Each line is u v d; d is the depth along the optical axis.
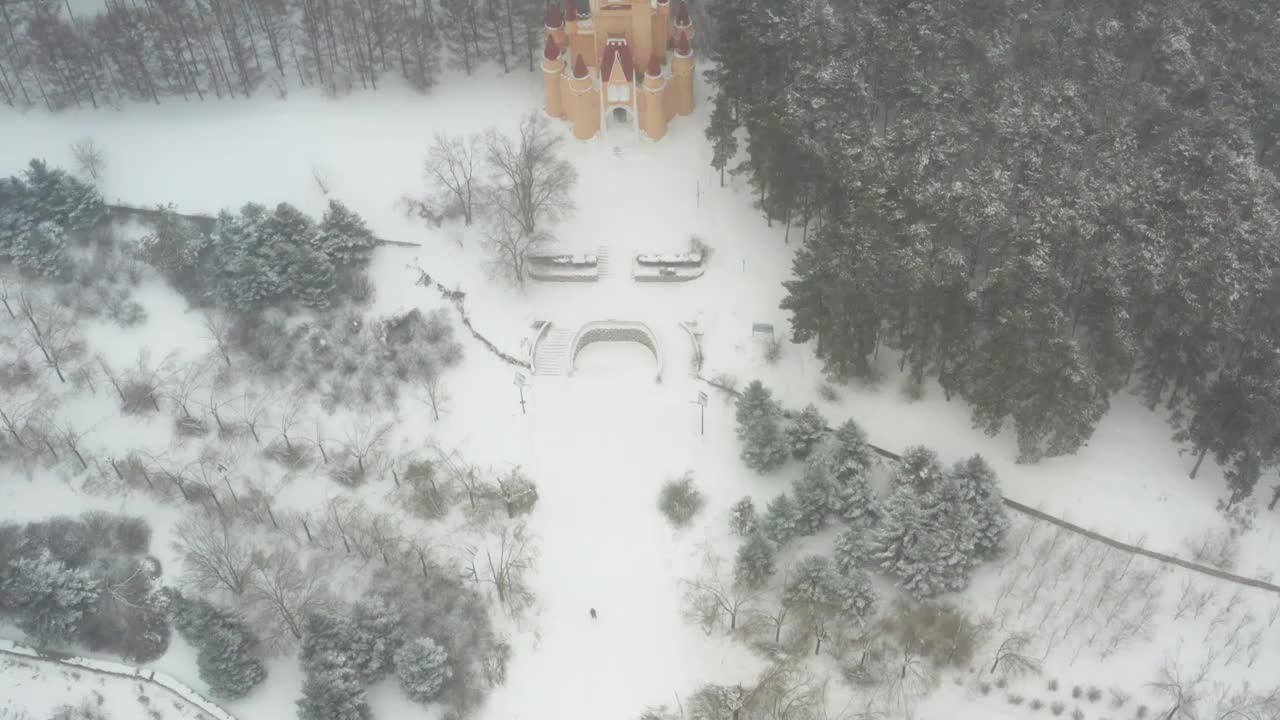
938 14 129.38
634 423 109.75
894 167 110.81
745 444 103.69
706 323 115.75
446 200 124.88
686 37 129.00
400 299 119.75
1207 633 94.31
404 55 140.25
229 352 114.69
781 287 117.81
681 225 123.19
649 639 96.38
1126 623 94.50
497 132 130.62
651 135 131.12
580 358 115.62
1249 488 96.19
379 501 105.44
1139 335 103.00
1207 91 123.25
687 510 102.69
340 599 99.31
